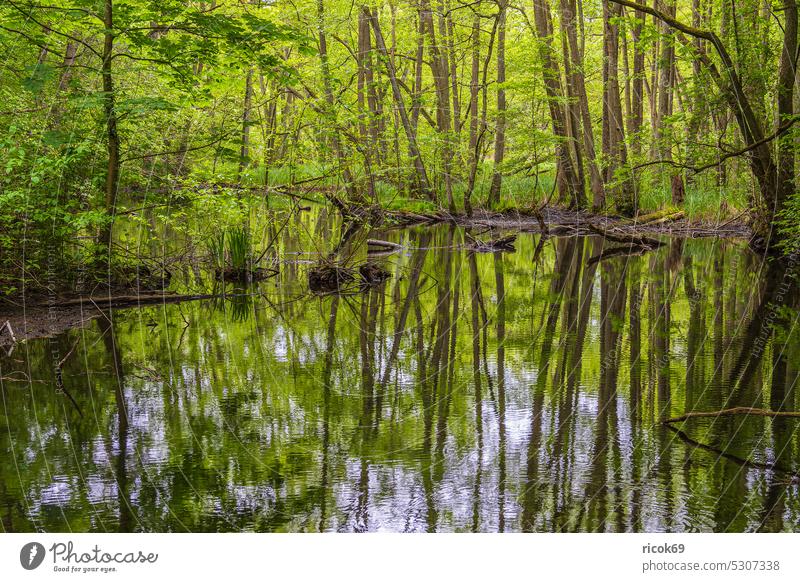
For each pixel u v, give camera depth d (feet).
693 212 58.59
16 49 29.27
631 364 20.30
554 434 14.65
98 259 29.07
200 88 30.07
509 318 27.14
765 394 17.21
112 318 25.96
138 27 27.53
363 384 18.58
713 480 12.22
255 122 34.45
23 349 21.47
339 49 73.92
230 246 36.45
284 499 11.60
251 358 21.13
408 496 11.69
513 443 14.16
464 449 13.84
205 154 35.40
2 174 25.22
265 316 27.55
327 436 14.64
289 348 22.48
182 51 28.43
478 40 74.18
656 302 30.01
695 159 43.75
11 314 25.67
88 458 13.39
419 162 63.87
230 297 31.68
